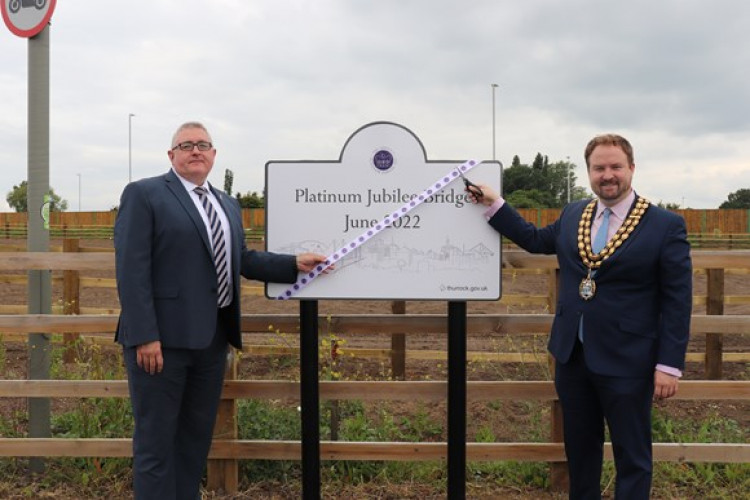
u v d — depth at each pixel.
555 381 3.67
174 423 3.57
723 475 4.64
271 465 4.68
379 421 5.71
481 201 3.74
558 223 3.69
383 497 4.44
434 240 3.79
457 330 3.79
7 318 4.41
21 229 36.62
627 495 3.36
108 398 5.07
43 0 4.57
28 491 4.42
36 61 4.64
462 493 3.80
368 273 3.80
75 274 8.08
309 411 3.83
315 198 3.81
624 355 3.32
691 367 8.09
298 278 3.80
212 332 3.54
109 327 4.42
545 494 4.47
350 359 8.08
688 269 3.24
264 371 7.41
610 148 3.31
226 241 3.62
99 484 4.55
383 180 3.79
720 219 40.06
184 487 3.75
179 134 3.54
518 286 15.63
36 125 4.66
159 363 3.40
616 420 3.37
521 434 5.50
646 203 3.37
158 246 3.45
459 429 3.79
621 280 3.31
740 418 5.96
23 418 5.38
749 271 8.71
